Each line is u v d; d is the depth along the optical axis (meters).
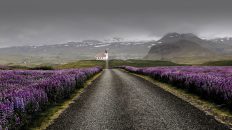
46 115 13.32
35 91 13.33
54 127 11.07
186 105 15.34
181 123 10.98
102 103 16.62
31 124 11.48
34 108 12.31
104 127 10.77
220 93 15.52
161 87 26.30
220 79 18.42
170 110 13.84
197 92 19.70
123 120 11.84
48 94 15.98
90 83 32.88
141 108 14.58
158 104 15.78
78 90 24.77
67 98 19.28
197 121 11.28
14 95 10.96
